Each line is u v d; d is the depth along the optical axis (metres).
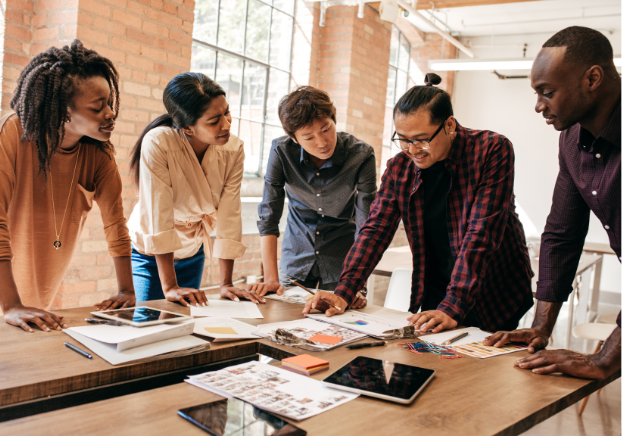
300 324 1.65
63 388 1.08
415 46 8.23
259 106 5.96
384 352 1.42
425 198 1.90
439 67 6.20
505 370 1.33
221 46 5.40
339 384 1.12
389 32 6.92
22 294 1.71
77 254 3.69
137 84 3.92
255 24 5.75
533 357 1.36
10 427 0.87
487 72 7.99
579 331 3.20
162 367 1.25
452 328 1.71
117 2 3.72
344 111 6.27
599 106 1.38
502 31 7.77
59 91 1.49
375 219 1.97
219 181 2.12
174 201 2.05
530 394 1.17
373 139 6.86
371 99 6.71
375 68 6.70
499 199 1.73
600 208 1.52
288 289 2.27
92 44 3.60
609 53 1.35
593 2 6.37
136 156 2.09
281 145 2.42
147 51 3.97
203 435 0.88
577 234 1.66
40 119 1.51
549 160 7.61
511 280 1.98
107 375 1.15
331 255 2.59
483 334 1.67
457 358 1.40
